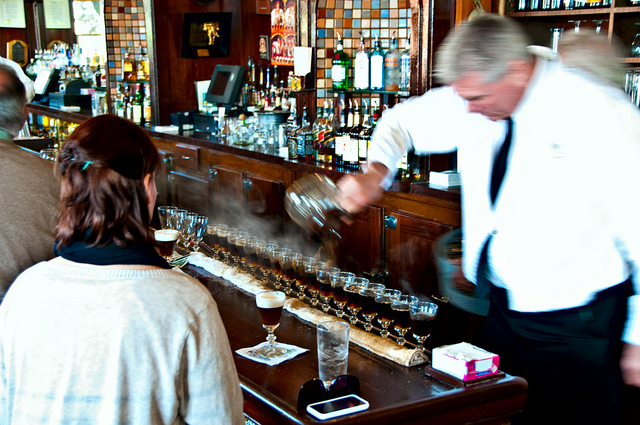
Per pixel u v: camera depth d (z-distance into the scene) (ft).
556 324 7.00
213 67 21.38
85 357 3.96
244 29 21.50
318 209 8.23
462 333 10.62
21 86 7.52
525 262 7.03
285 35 18.07
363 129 12.97
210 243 10.58
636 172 6.10
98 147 4.14
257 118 16.78
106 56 22.77
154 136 19.48
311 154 14.07
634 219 6.15
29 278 4.25
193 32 20.47
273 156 14.52
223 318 7.40
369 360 6.30
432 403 5.27
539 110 6.57
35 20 32.19
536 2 11.42
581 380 7.04
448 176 11.03
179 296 4.11
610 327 6.84
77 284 4.08
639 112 6.56
